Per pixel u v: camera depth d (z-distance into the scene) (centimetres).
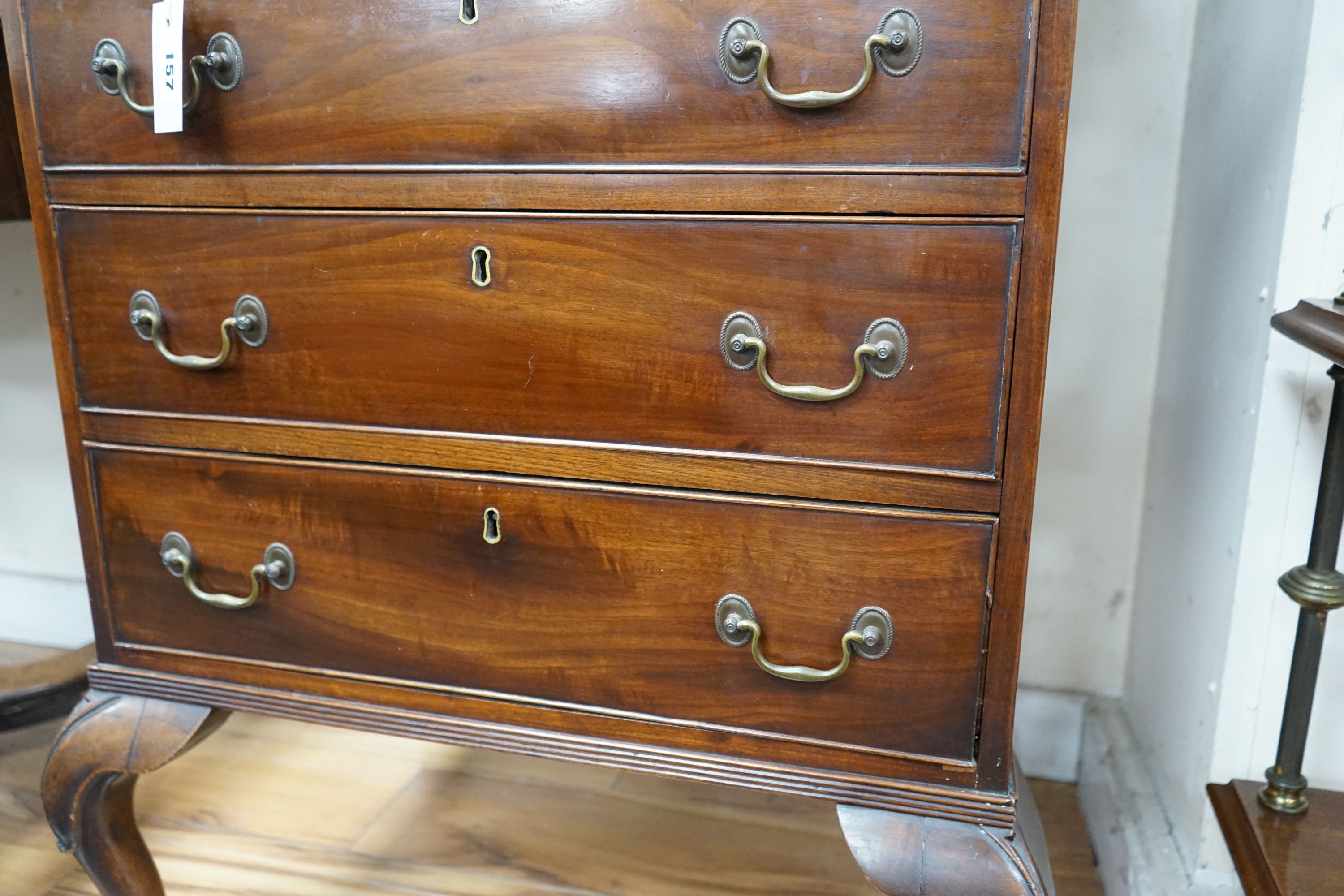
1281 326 72
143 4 71
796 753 73
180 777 123
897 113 61
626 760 76
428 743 131
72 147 76
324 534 79
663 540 71
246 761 127
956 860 69
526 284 69
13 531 155
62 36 74
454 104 68
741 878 106
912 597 68
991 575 66
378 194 71
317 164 71
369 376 74
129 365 80
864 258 63
